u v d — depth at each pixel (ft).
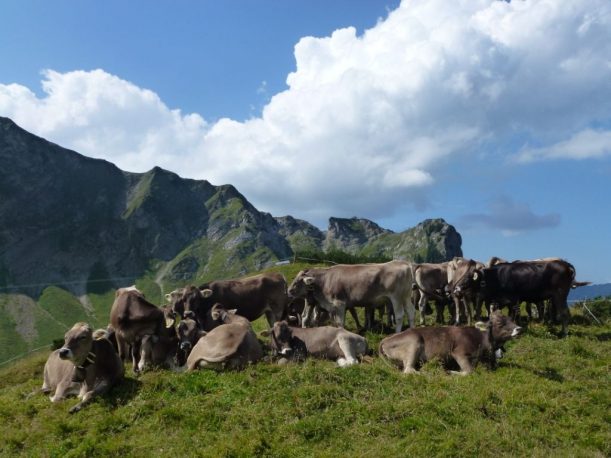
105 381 39.14
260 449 30.50
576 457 29.73
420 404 34.45
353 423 32.96
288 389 36.70
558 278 59.21
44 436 34.40
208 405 35.53
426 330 45.16
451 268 65.16
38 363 66.80
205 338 43.68
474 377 40.50
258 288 59.77
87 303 480.64
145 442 32.27
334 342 46.68
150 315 46.14
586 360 47.19
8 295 451.94
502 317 44.16
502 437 31.32
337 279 59.77
